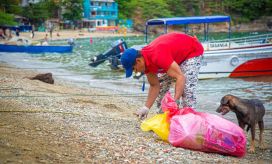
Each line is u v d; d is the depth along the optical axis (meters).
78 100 11.12
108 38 74.69
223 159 5.95
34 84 13.79
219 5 107.94
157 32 87.69
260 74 22.16
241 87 18.70
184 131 6.20
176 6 106.50
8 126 6.20
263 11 105.94
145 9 104.81
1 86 11.95
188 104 6.96
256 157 6.82
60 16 96.38
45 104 9.38
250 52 21.92
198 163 5.46
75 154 5.12
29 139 5.53
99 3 103.12
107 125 7.58
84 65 28.12
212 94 16.62
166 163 5.27
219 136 6.18
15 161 4.45
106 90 16.14
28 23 87.50
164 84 7.37
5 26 62.06
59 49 39.59
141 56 6.46
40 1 94.38
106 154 5.32
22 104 8.88
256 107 7.33
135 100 13.75
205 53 21.12
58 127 6.68
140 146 6.03
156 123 6.72
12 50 37.72
